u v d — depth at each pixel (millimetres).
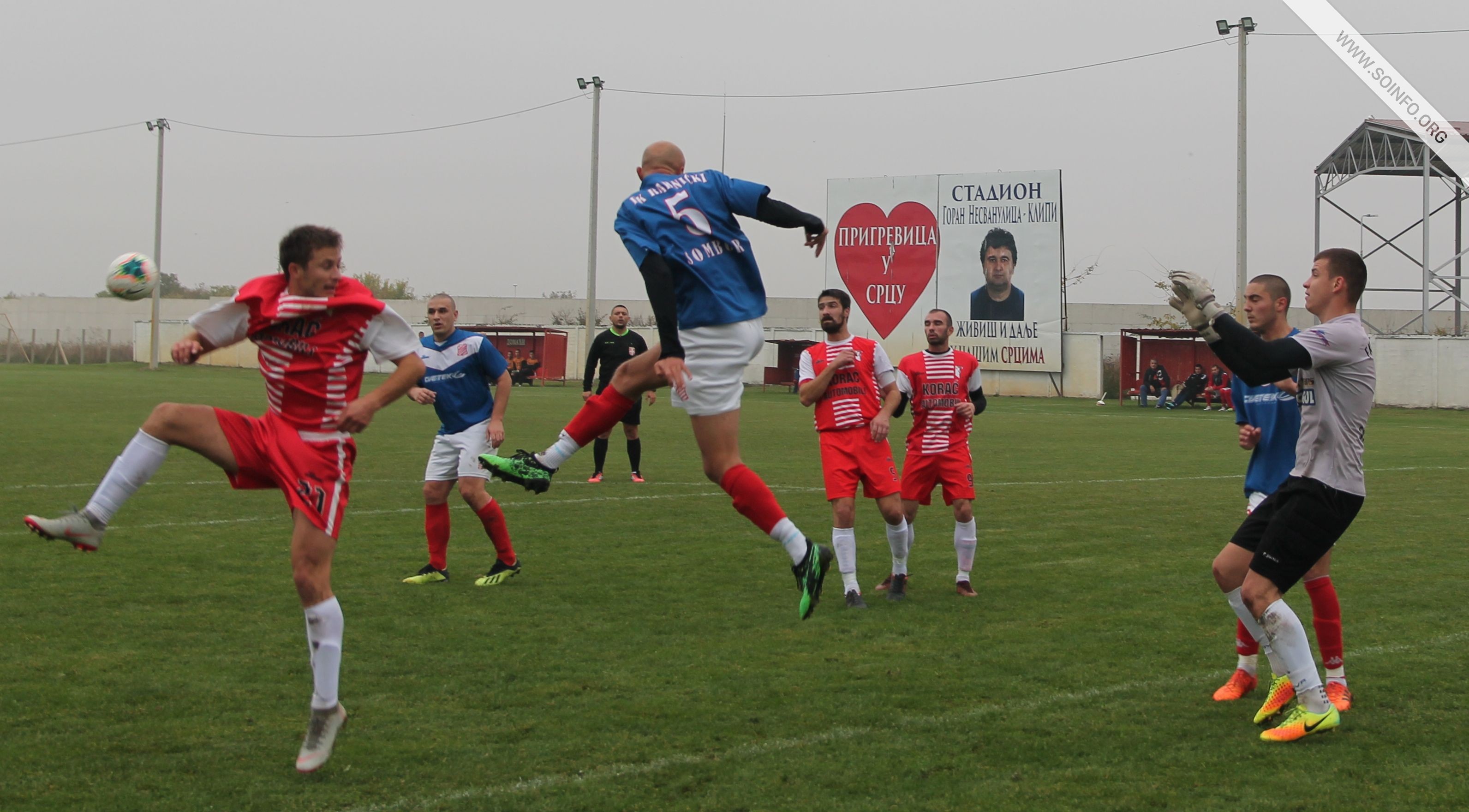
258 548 8984
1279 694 5039
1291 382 5918
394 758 4496
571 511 11664
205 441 4453
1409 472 15898
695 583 8055
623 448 19109
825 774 4348
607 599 7508
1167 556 9242
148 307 78062
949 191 42312
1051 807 4055
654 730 4855
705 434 4922
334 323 4473
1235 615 7105
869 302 43438
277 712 5047
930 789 4207
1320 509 4871
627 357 14531
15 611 6805
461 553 9188
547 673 5719
